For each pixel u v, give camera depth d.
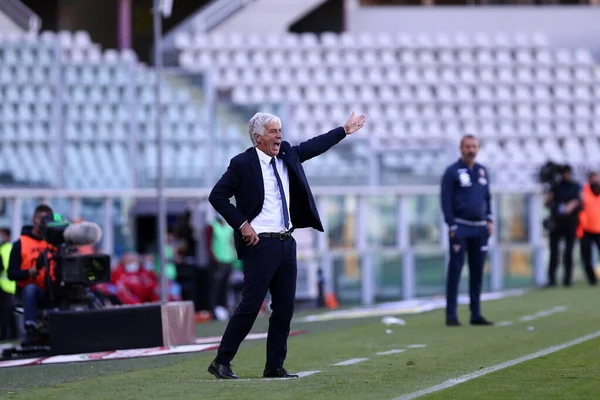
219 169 89.31
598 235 69.00
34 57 94.31
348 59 135.12
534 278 74.69
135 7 144.12
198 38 132.75
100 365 33.81
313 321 51.78
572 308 51.91
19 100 93.06
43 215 39.94
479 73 139.25
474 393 23.34
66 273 38.50
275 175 26.73
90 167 90.81
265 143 26.66
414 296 71.69
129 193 78.44
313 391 24.12
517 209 73.81
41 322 40.50
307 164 83.19
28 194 74.94
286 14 136.88
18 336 53.16
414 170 83.69
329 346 37.75
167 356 35.72
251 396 23.33
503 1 148.75
